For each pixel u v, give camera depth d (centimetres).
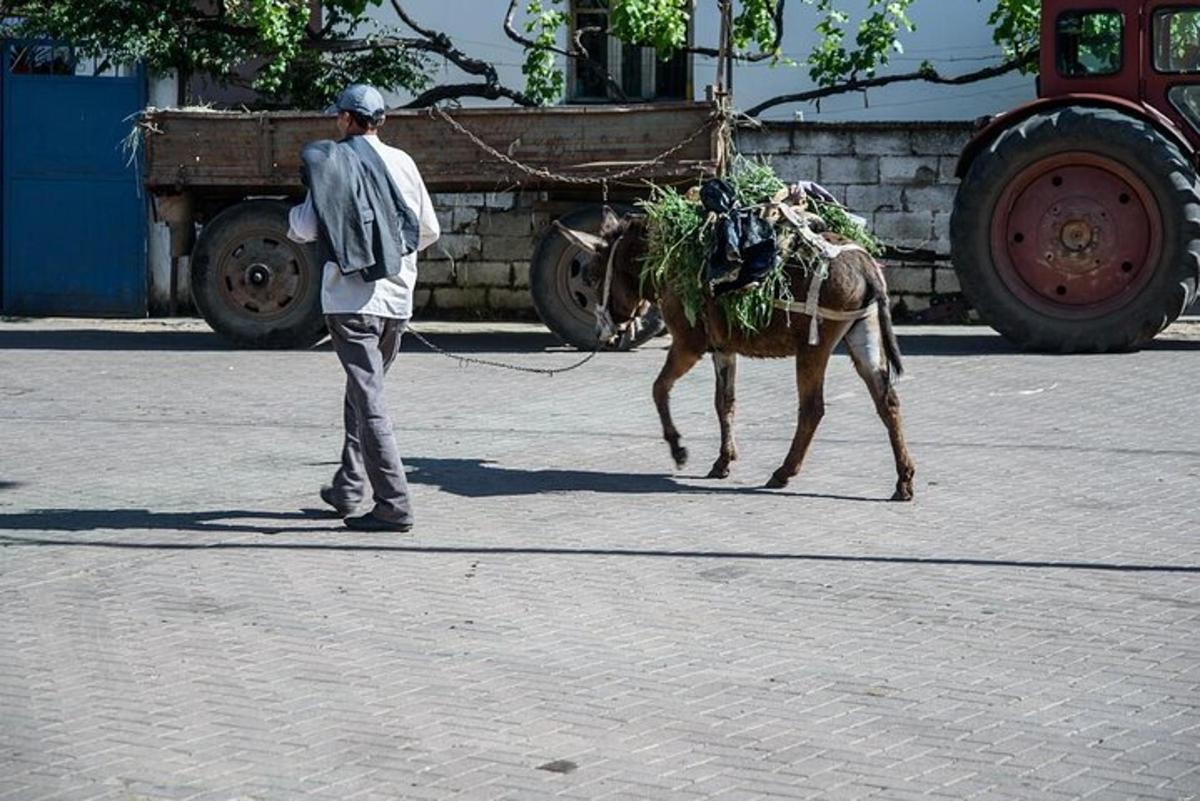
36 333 1861
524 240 1958
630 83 2066
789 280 1027
